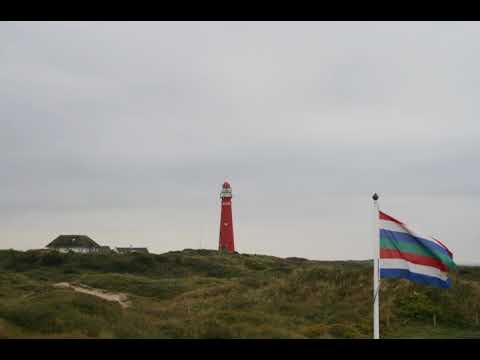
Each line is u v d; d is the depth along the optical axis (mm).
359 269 36031
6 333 17188
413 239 14281
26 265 61094
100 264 61750
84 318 19734
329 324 25812
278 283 37531
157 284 43281
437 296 30078
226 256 70125
